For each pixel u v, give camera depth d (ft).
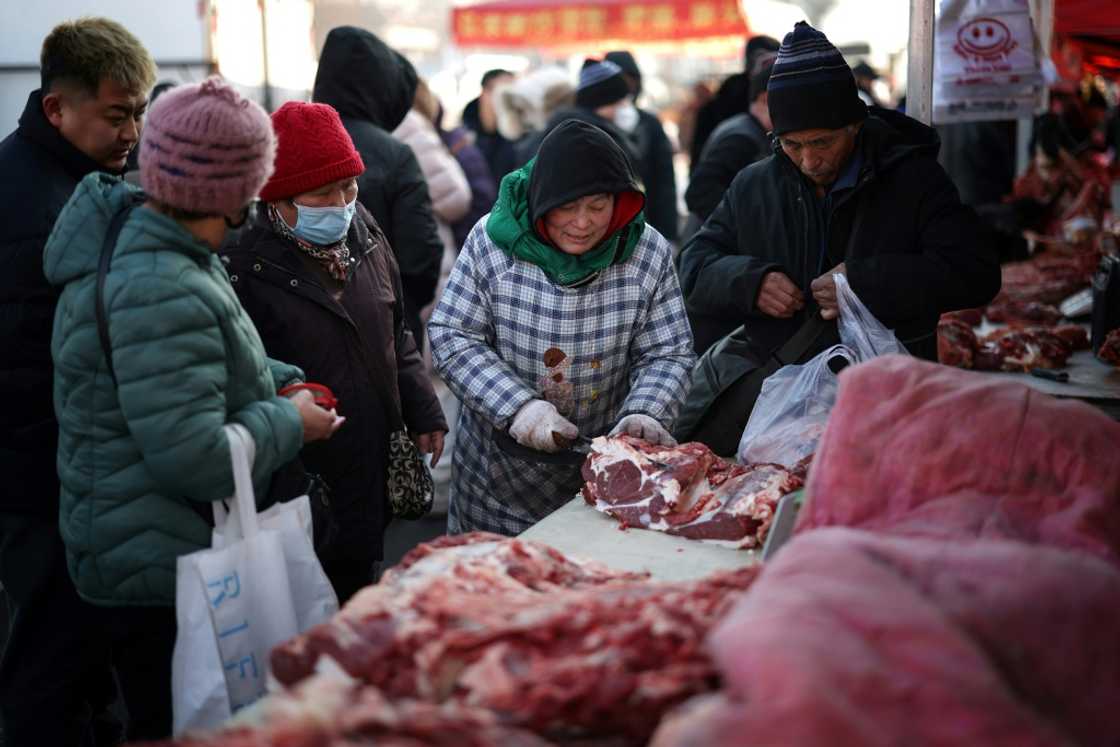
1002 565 6.06
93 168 9.52
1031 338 15.46
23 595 9.49
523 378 10.87
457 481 11.72
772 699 4.61
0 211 9.13
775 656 4.80
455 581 7.02
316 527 9.27
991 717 4.72
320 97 17.01
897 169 11.50
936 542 6.49
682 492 9.29
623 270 10.78
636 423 10.27
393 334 11.39
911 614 5.25
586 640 6.00
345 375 10.43
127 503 7.94
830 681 4.71
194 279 7.68
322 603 8.36
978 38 16.22
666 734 4.81
